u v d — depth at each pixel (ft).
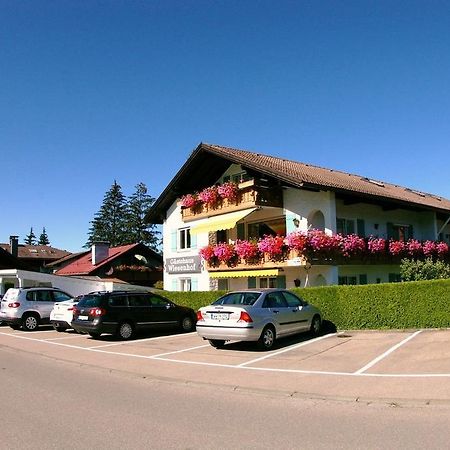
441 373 31.83
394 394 27.43
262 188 79.15
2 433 21.68
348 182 85.40
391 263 82.17
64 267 164.25
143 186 261.03
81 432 21.75
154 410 25.72
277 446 19.56
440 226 102.27
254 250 78.38
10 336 65.62
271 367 37.45
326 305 57.11
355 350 42.78
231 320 45.44
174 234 101.45
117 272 141.38
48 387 32.19
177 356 44.73
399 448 18.90
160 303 62.95
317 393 28.73
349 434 20.93
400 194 95.30
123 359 44.04
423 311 52.16
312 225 77.87
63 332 69.05
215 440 20.48
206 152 87.66
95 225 260.62
